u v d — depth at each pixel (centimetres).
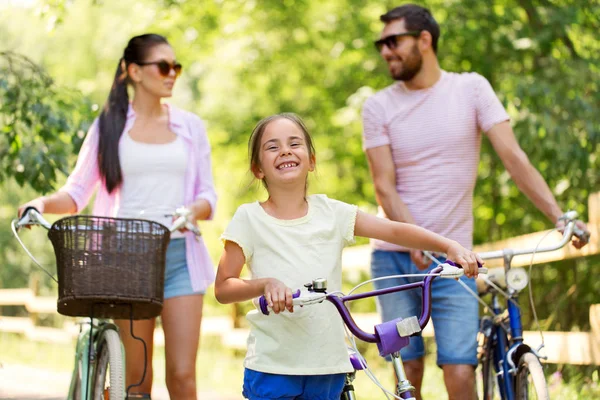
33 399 946
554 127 1070
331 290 441
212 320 1539
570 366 924
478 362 629
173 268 593
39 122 890
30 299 1886
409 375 615
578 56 1212
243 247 443
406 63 610
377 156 619
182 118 624
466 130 606
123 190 602
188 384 587
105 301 516
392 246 608
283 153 444
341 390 447
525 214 1264
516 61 1309
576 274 1059
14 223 537
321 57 1742
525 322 1092
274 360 432
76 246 509
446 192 602
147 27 1562
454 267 404
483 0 1292
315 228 445
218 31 1641
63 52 2619
